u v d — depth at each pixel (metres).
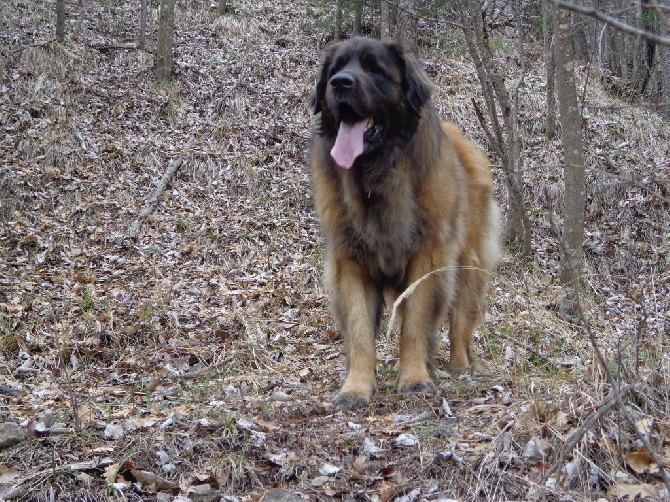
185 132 8.66
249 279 6.07
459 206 4.53
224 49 10.96
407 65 4.42
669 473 3.73
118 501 3.80
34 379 4.86
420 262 4.45
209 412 4.26
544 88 9.97
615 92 10.74
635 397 3.97
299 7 13.16
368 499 3.81
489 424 4.05
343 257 4.48
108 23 11.24
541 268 6.30
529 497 3.76
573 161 5.80
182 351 5.15
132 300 5.66
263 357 5.07
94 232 6.58
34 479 3.87
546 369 4.61
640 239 7.08
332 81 4.32
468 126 9.05
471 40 6.03
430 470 3.88
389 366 4.84
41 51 9.45
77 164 7.66
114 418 4.26
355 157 4.31
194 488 3.85
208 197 7.50
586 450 3.83
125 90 9.23
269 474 3.93
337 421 4.19
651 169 8.16
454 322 4.77
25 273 5.93
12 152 7.61
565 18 5.63
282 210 7.32
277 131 8.85
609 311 5.72
